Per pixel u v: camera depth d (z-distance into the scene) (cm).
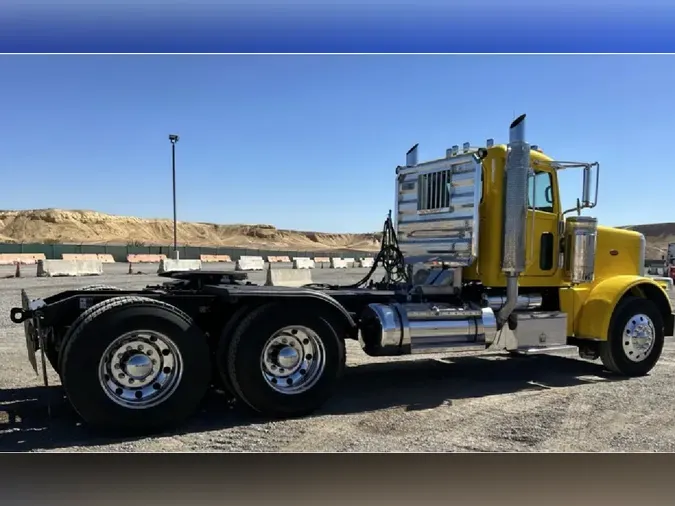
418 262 782
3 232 9981
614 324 770
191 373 522
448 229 738
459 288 714
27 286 1844
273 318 553
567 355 941
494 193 712
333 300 578
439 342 656
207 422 549
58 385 674
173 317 520
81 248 4406
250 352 543
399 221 825
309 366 574
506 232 695
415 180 796
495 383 725
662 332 802
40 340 527
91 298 538
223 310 584
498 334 713
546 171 752
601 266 806
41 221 10281
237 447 488
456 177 730
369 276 793
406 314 638
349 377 756
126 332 500
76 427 529
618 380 752
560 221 762
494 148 713
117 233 10706
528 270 738
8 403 599
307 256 5638
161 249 4762
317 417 568
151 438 505
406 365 842
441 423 553
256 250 5469
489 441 507
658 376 779
